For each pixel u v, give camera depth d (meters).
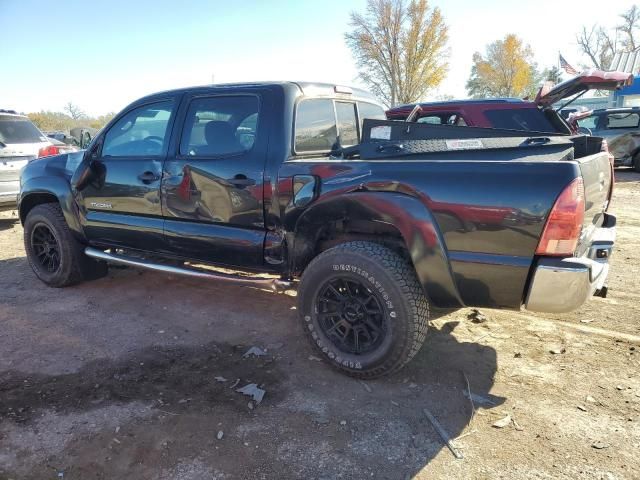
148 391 3.23
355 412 2.99
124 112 4.49
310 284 3.36
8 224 8.63
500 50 55.44
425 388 3.25
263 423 2.89
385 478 2.46
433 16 39.69
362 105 4.85
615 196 10.59
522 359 3.60
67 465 2.55
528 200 2.74
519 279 2.84
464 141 3.23
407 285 3.08
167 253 4.30
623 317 4.29
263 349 3.81
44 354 3.75
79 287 5.25
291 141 3.65
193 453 2.63
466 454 2.62
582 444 2.68
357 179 3.19
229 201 3.76
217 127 3.88
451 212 2.92
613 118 14.61
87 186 4.65
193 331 4.15
